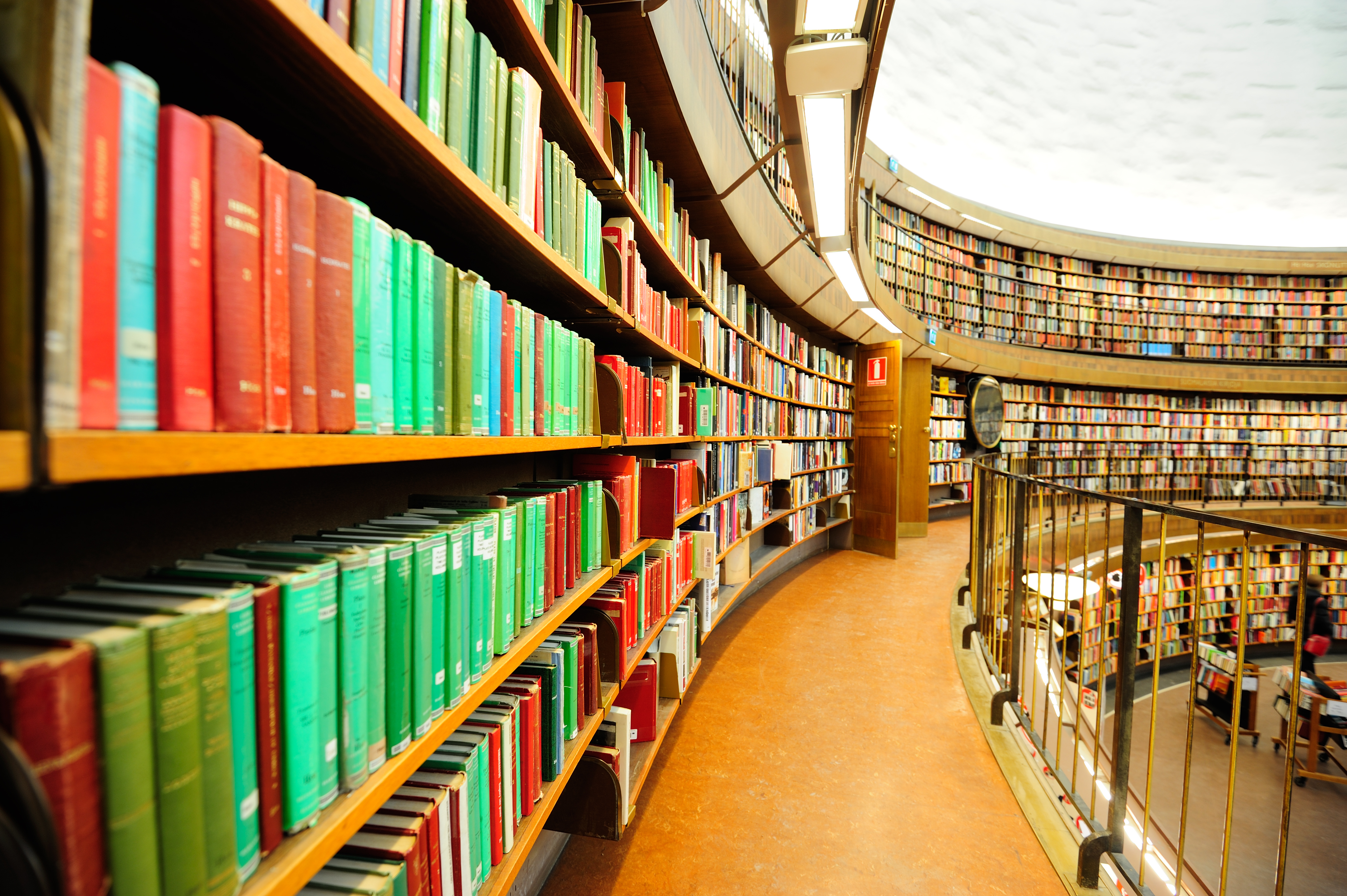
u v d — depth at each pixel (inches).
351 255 25.5
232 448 18.2
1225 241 464.1
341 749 25.7
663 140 96.3
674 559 100.6
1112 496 71.0
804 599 187.6
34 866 12.6
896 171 311.3
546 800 49.3
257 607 21.1
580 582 60.7
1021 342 417.1
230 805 19.7
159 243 17.3
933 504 372.2
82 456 13.6
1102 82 390.0
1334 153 429.4
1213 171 440.8
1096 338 438.0
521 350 44.8
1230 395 464.8
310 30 20.8
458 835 35.4
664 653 99.0
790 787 86.2
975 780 89.0
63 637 15.6
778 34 71.1
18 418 12.4
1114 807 66.6
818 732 102.6
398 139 28.6
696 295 112.8
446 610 33.8
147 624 17.0
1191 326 454.0
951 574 224.8
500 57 46.1
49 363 13.0
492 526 39.9
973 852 73.5
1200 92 401.4
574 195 56.6
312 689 23.6
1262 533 49.5
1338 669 344.5
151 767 17.1
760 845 73.7
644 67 77.9
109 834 15.8
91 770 15.3
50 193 12.9
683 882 67.2
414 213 38.6
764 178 153.3
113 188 15.6
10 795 12.7
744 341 152.0
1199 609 55.8
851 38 71.9
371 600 27.1
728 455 139.5
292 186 22.3
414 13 30.1
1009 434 420.5
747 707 111.5
